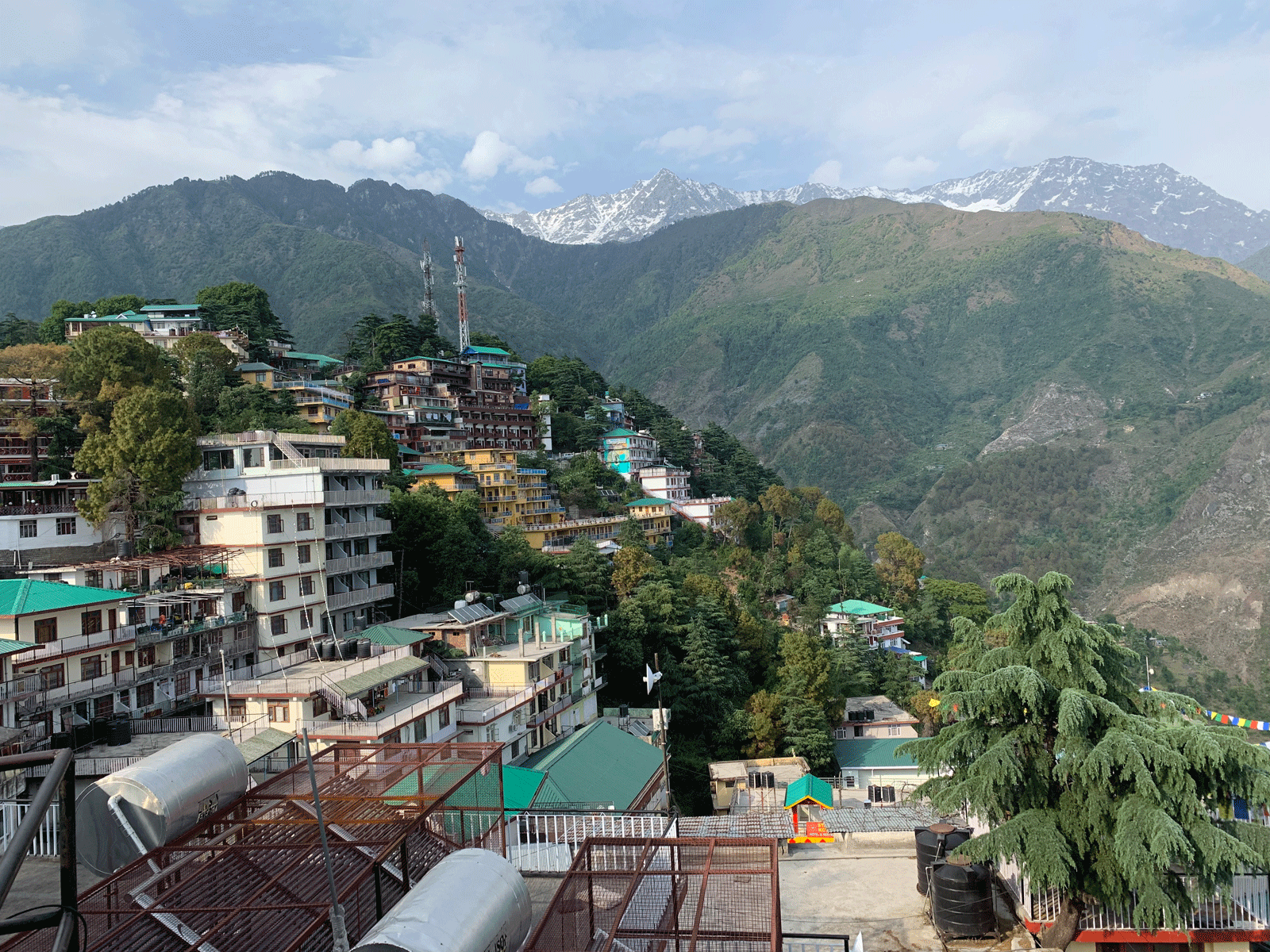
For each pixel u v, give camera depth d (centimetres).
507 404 16538
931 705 8081
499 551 8288
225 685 4819
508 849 2100
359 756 1742
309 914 1275
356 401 13525
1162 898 1653
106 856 1333
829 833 2692
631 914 1352
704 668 7669
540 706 5991
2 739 3856
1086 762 1777
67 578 5516
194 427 7206
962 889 1872
